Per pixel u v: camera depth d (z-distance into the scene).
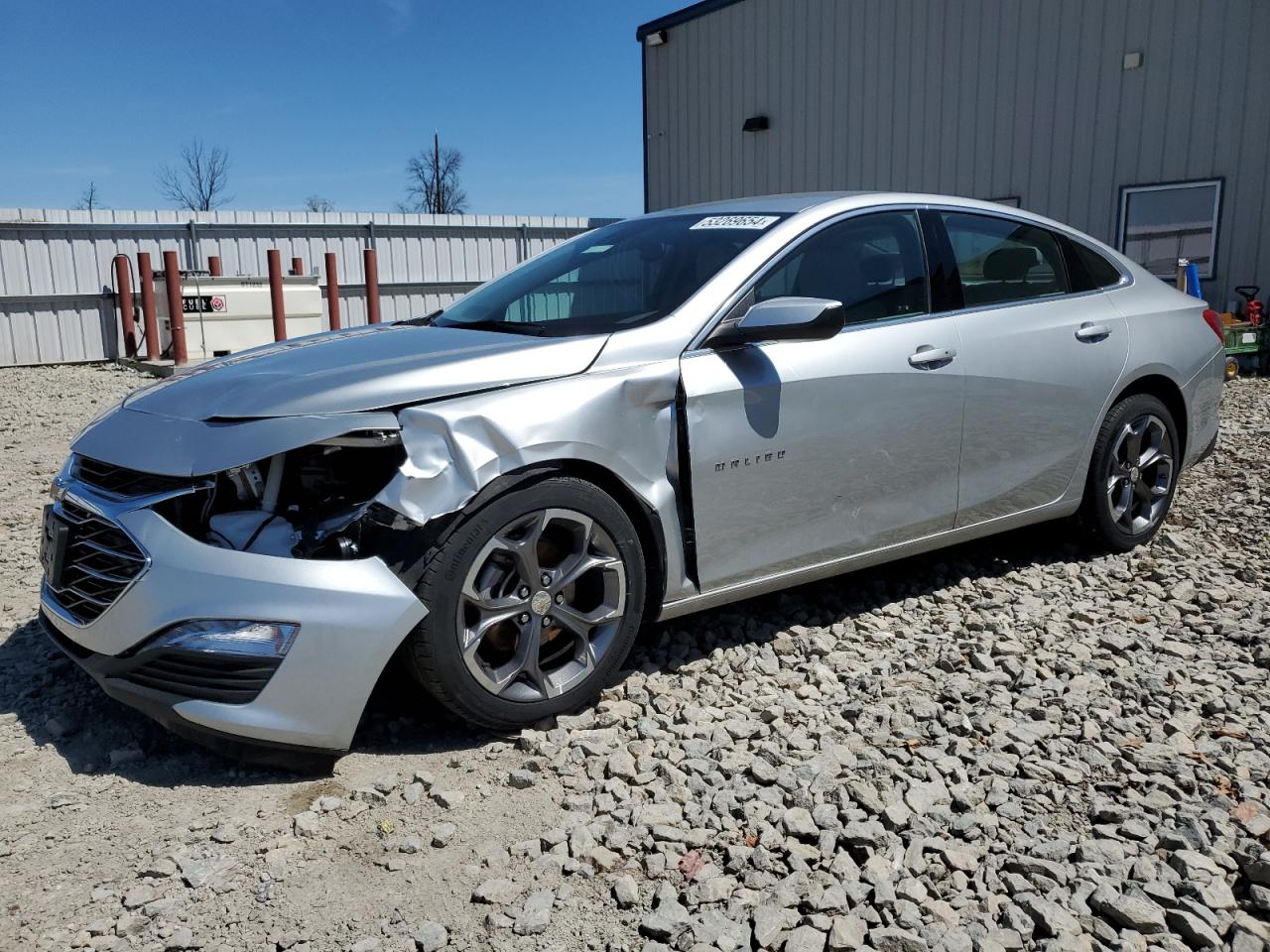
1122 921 2.16
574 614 3.06
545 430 2.94
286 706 2.68
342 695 2.71
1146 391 4.69
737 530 3.38
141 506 2.83
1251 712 3.12
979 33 12.84
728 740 2.97
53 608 3.07
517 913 2.23
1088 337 4.36
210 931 2.19
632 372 3.15
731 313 3.42
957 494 3.98
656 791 2.69
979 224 4.20
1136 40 11.50
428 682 2.84
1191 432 4.86
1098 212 12.11
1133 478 4.64
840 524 3.66
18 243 14.34
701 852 2.44
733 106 15.97
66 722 3.13
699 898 2.26
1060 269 4.47
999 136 12.86
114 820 2.63
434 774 2.84
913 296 3.89
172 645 2.68
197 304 13.73
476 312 3.97
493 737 3.06
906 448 3.77
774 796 2.65
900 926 2.16
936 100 13.42
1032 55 12.40
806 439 3.49
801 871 2.33
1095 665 3.48
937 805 2.61
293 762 2.79
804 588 4.29
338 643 2.68
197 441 2.83
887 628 3.87
